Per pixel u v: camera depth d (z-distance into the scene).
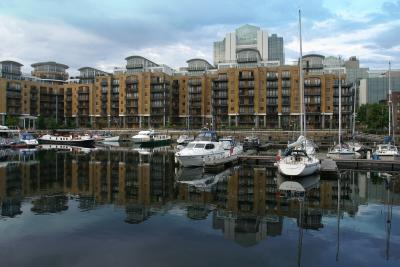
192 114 147.25
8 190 29.64
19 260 14.95
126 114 148.12
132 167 45.81
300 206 24.62
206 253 15.84
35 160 52.94
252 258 15.28
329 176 37.53
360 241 17.45
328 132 114.94
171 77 151.00
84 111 158.75
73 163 49.56
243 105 133.62
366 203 25.72
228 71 135.50
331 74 130.88
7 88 144.00
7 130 96.12
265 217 21.72
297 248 16.48
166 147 87.12
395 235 18.36
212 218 21.44
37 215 21.84
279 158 44.78
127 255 15.56
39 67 178.25
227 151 53.03
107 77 152.12
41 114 156.38
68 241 17.22
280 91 131.12
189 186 32.22
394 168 44.38
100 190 30.00
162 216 21.80
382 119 126.00
